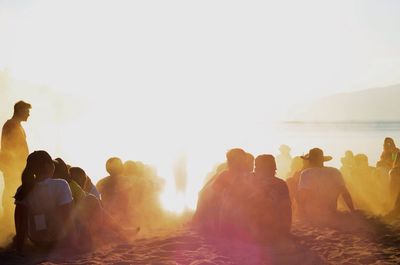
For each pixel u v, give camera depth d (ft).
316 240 15.92
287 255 14.24
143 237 16.60
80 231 15.11
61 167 15.76
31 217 14.38
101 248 14.98
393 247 14.96
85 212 15.46
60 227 14.51
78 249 14.66
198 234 16.98
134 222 18.85
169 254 14.40
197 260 13.60
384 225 18.13
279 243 15.65
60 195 14.40
